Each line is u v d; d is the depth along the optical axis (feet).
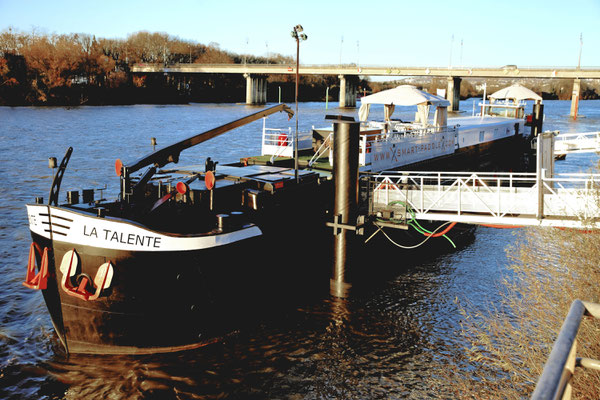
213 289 43.86
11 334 46.14
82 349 43.09
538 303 41.27
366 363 43.06
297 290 55.93
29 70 409.69
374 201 65.77
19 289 55.83
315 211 57.16
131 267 40.52
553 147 73.51
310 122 291.79
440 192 62.13
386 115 91.25
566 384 7.35
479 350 44.24
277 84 621.72
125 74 499.51
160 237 40.34
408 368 42.32
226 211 49.39
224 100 593.42
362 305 53.57
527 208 59.06
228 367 42.09
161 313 41.93
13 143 176.35
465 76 423.23
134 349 42.65
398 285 59.06
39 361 42.24
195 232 44.78
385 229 66.85
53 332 46.85
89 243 40.55
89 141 189.37
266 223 49.96
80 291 40.60
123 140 195.21
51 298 42.78
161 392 38.88
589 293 38.34
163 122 279.08
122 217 44.14
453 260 67.77
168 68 510.17
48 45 437.17
